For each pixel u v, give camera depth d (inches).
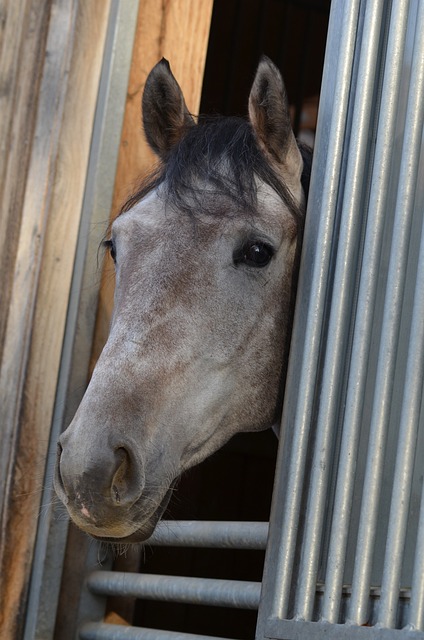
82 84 132.3
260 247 85.6
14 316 131.3
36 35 140.9
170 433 79.7
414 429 71.9
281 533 82.0
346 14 88.9
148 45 133.3
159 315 80.4
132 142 131.2
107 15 132.8
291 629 77.7
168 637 108.1
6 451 126.4
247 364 85.8
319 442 81.0
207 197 84.9
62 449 75.0
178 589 108.6
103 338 126.5
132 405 76.6
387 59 82.9
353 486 77.3
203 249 83.2
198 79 136.0
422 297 72.9
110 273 125.3
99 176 127.4
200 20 136.9
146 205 86.7
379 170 81.0
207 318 82.2
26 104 139.3
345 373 84.4
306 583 78.5
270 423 91.2
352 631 71.8
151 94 100.9
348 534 77.6
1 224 139.1
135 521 75.9
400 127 87.3
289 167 92.2
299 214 90.7
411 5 88.2
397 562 70.4
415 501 81.8
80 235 128.8
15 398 126.8
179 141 93.6
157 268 82.1
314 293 84.3
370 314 79.4
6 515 123.2
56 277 128.6
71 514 73.6
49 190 130.6
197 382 81.9
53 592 120.1
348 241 83.3
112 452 73.4
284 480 83.4
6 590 121.6
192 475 183.0
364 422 85.7
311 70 229.6
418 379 72.2
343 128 87.0
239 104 223.5
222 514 186.5
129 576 117.2
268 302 87.3
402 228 76.7
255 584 99.3
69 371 124.3
